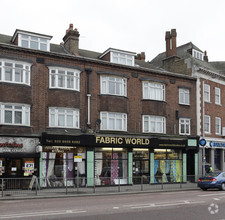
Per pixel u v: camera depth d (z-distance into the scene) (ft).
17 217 32.17
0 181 61.00
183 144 86.12
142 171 80.33
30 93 67.05
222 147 99.66
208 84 98.58
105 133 74.02
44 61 69.77
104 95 76.13
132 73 81.76
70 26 82.02
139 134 79.61
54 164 69.21
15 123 64.54
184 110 90.17
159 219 31.55
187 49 112.37
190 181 79.51
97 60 75.82
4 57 64.34
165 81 86.63
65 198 52.34
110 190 63.77
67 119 70.79
